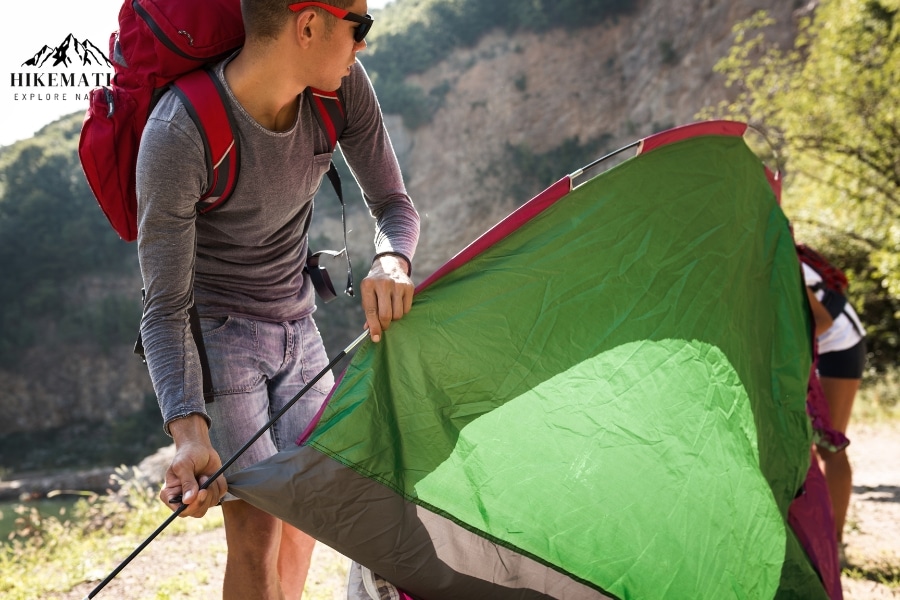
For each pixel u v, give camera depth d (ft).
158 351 5.93
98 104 6.36
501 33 184.14
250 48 6.07
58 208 195.11
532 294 6.98
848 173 43.27
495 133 174.91
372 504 5.95
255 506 6.04
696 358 7.69
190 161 5.99
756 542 7.61
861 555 14.26
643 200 7.84
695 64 147.95
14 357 181.57
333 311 159.94
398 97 181.78
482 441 6.42
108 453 166.20
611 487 6.76
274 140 6.37
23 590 14.90
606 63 171.42
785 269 9.23
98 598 14.12
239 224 6.68
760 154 9.31
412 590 6.07
